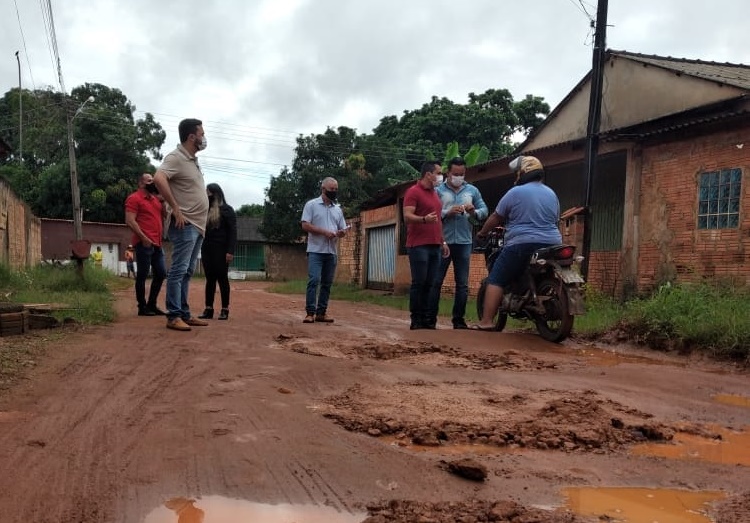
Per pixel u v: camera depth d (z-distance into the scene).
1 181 14.34
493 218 6.67
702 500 2.29
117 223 36.72
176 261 6.03
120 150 36.22
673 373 4.86
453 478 2.38
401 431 2.96
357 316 9.59
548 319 6.45
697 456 2.83
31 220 20.39
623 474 2.54
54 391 3.46
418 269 6.92
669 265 9.81
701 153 9.39
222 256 7.53
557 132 15.70
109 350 4.78
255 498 2.10
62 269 15.15
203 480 2.23
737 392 4.28
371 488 2.23
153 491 2.12
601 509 2.17
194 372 4.05
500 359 5.20
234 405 3.25
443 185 7.32
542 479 2.44
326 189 7.57
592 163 10.16
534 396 3.82
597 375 4.71
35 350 4.68
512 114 32.38
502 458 2.66
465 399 3.66
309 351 5.11
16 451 2.47
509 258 6.52
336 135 31.61
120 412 3.06
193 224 6.02
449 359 5.12
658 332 6.21
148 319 7.06
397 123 36.97
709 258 9.21
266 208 33.84
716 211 9.14
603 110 13.80
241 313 8.92
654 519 2.10
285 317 8.35
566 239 10.87
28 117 42.22
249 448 2.58
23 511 1.93
